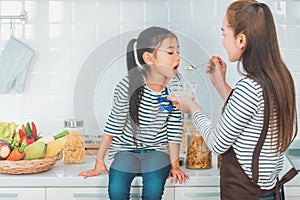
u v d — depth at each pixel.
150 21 2.54
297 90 2.58
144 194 2.02
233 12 1.86
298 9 2.57
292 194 2.13
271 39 1.83
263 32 1.82
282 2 2.56
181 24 2.54
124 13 2.54
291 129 1.84
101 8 2.54
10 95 2.55
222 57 2.56
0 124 2.26
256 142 1.81
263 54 1.82
